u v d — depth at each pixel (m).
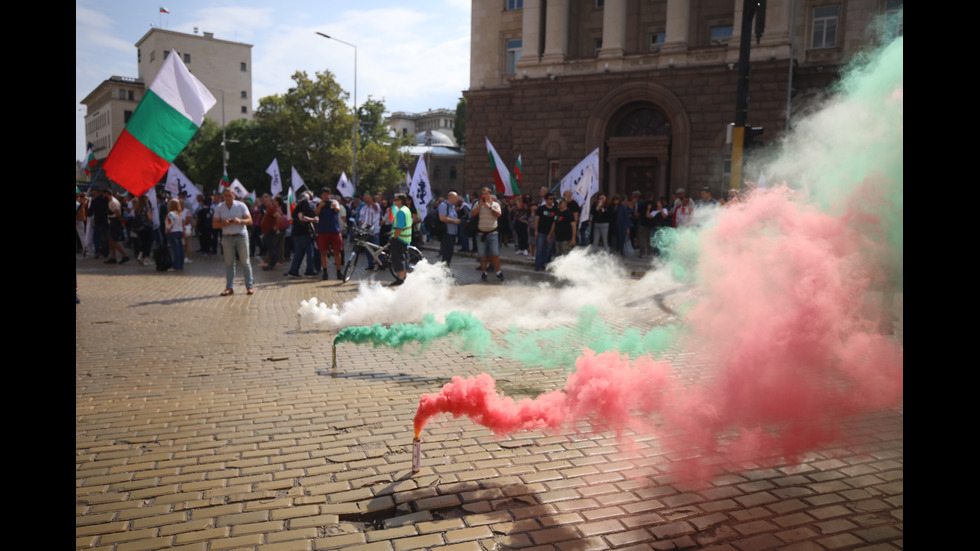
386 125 65.25
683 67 26.09
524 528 3.21
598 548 3.02
